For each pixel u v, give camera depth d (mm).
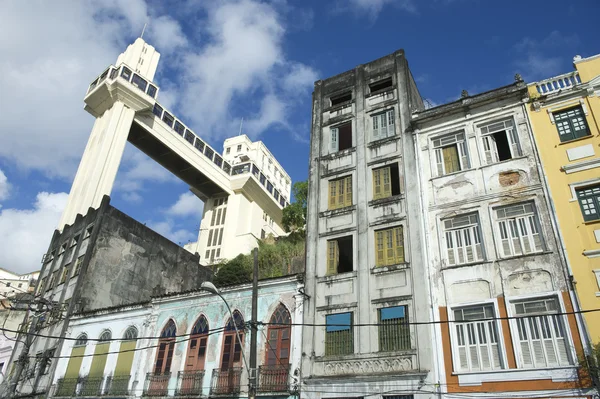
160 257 34312
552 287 15828
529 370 14961
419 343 17078
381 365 17391
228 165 77625
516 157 18781
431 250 18719
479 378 15594
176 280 34969
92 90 64375
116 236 31703
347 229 21219
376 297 18844
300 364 18859
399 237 19875
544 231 16891
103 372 24312
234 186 74938
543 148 18469
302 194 46031
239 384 19688
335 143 24688
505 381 15195
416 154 21266
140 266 32562
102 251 30469
